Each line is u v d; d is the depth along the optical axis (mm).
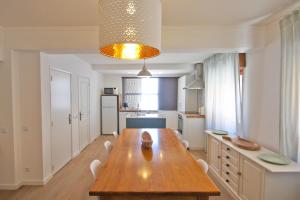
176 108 7234
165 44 2826
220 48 2852
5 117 2908
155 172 1712
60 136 3734
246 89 3244
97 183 1493
